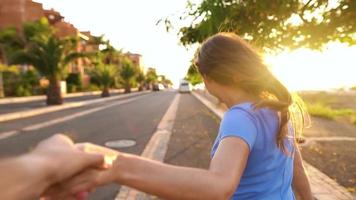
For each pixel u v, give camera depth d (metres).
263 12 7.12
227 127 1.14
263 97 1.33
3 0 52.12
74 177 0.63
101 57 58.59
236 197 1.25
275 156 1.26
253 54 1.28
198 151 9.84
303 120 1.59
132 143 11.50
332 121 16.62
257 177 1.24
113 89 74.56
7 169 0.49
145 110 25.66
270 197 1.25
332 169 7.28
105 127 15.79
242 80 1.27
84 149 0.72
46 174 0.54
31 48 29.62
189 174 0.86
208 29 7.26
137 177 0.80
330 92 33.91
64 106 28.69
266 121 1.23
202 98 42.19
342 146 9.80
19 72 41.22
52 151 0.59
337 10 6.88
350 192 5.69
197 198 0.85
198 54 1.35
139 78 94.31
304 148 9.36
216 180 0.90
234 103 1.31
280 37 7.55
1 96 36.72
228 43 1.28
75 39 31.27
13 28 41.06
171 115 21.36
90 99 41.41
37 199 0.56
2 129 15.45
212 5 7.04
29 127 16.12
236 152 1.06
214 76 1.29
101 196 6.04
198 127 15.45
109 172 0.74
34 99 38.25
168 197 0.83
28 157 0.54
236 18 7.18
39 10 56.62
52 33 32.28
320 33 7.16
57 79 30.31
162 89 119.69
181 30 8.65
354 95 32.56
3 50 40.06
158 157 9.11
